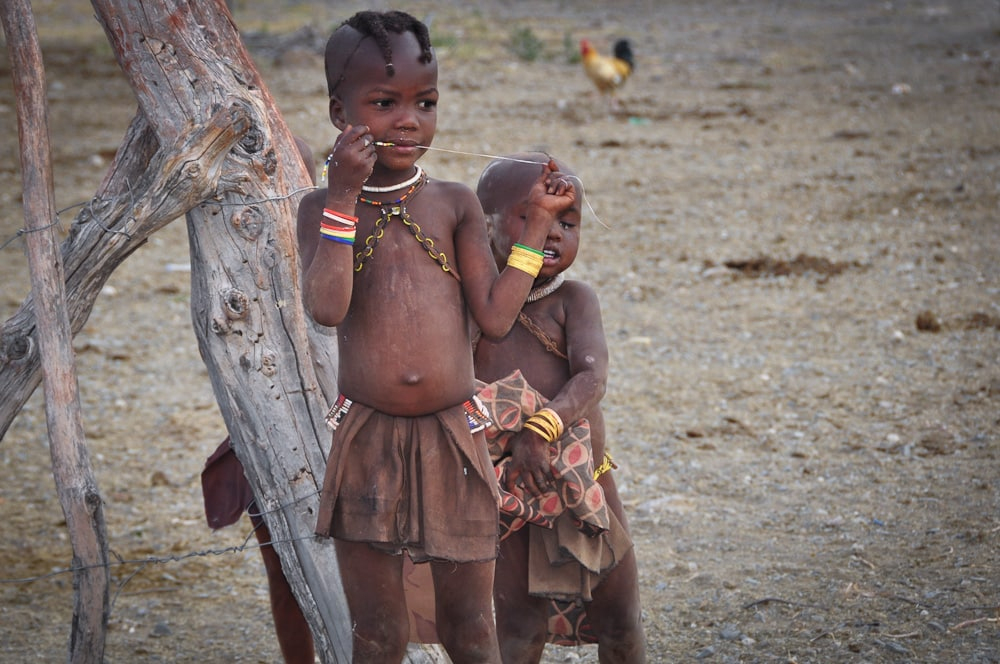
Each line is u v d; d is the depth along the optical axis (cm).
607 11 6169
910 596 972
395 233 547
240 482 808
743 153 2900
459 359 556
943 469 1249
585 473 652
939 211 2311
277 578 793
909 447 1314
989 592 966
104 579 686
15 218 2430
